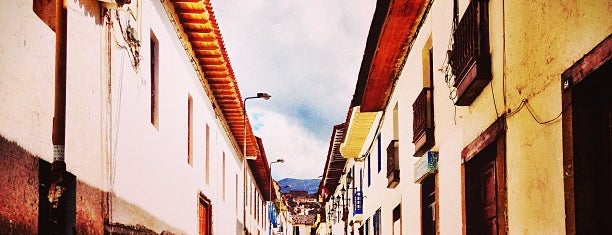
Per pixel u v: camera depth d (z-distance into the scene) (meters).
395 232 13.62
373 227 18.30
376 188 17.41
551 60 4.62
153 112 9.40
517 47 5.46
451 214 8.03
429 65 9.92
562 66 4.40
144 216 8.36
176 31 10.77
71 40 5.60
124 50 7.44
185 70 11.61
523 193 5.35
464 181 7.19
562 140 4.39
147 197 8.56
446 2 8.28
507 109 5.77
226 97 15.48
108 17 6.75
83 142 5.92
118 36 7.18
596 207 4.16
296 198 75.31
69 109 5.54
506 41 5.79
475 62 6.35
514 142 5.58
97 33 6.40
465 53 6.80
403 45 11.41
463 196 7.21
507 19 5.75
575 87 4.21
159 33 9.52
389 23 10.36
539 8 4.88
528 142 5.20
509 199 5.75
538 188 4.96
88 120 6.09
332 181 34.56
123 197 7.34
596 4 3.82
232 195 19.73
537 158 4.98
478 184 7.15
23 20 4.42
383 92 14.12
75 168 5.67
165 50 9.92
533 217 5.09
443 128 8.52
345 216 27.92
